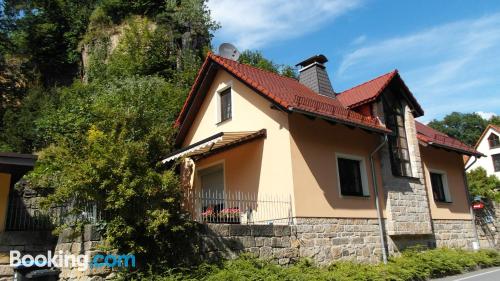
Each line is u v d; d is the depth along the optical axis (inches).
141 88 941.2
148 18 1701.5
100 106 698.2
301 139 538.3
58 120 818.2
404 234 616.4
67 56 1800.0
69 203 441.7
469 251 696.4
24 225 510.9
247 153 592.7
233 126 633.6
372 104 642.8
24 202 520.4
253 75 642.2
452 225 755.4
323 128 570.6
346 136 598.2
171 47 1461.6
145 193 375.9
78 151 448.8
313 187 530.0
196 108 721.0
